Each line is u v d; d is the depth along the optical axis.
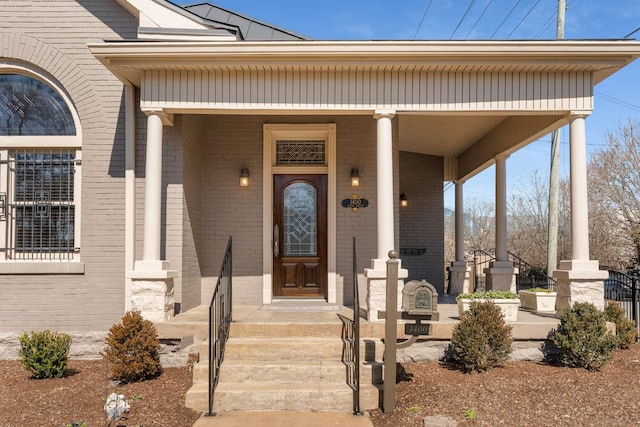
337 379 4.76
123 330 5.12
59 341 5.43
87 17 6.63
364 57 5.66
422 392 4.65
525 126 7.35
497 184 8.96
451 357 5.57
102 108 6.54
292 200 7.62
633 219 18.34
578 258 5.84
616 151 18.88
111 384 5.04
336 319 5.77
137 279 5.66
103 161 6.48
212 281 7.33
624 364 5.52
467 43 5.50
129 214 6.39
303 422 4.16
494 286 8.81
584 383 4.81
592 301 5.76
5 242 6.46
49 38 6.60
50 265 6.34
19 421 4.09
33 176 6.57
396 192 7.27
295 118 7.50
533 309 7.19
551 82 5.89
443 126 8.70
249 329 5.42
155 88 5.86
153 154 5.84
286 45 5.54
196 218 7.11
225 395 4.46
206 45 5.53
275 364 4.84
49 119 6.68
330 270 7.32
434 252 11.24
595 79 6.16
